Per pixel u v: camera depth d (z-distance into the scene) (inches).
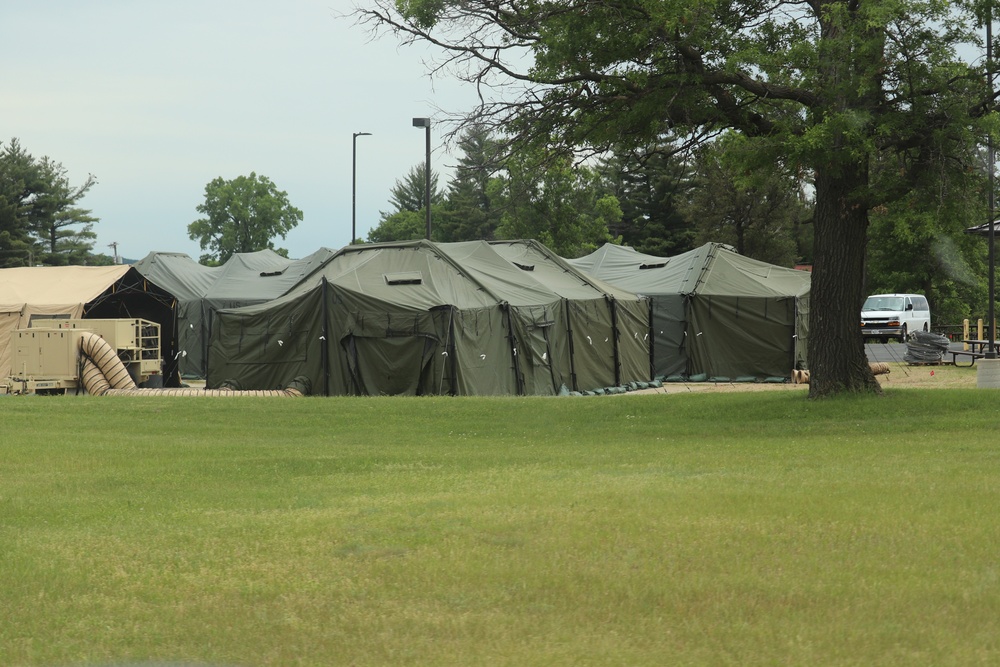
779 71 884.0
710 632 309.9
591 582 364.8
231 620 333.4
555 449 796.6
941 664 280.5
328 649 303.7
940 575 364.2
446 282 1387.8
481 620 326.3
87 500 565.0
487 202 3425.2
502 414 1013.8
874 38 834.2
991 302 1667.1
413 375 1296.8
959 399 943.7
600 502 511.2
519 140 959.0
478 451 791.7
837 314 975.0
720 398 1042.7
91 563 410.0
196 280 2097.7
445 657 294.5
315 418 1007.6
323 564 401.1
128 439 862.5
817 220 978.1
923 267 3058.6
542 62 925.2
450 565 391.5
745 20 975.6
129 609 348.2
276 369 1373.0
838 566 379.6
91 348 1402.6
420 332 1295.5
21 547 439.5
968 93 890.1
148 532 470.9
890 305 2475.4
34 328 1430.9
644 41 872.3
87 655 304.3
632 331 1637.6
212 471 677.9
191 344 1982.0
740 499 508.7
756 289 1705.2
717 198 3427.7
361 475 661.9
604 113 941.2
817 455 705.0
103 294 1702.8
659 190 3764.8
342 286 1342.3
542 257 1704.0
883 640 299.9
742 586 355.6
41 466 703.1
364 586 367.9
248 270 2170.3
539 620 325.7
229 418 1010.1
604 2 877.8
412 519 482.6
